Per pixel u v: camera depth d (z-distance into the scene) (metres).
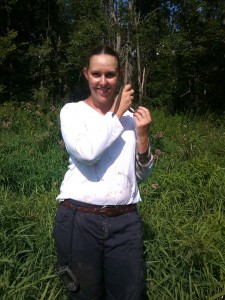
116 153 2.11
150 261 2.88
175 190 4.30
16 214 3.36
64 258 2.18
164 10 19.98
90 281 2.17
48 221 3.32
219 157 6.93
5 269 2.81
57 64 21.61
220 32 16.89
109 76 2.11
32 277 2.77
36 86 21.45
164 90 18.06
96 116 2.13
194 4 16.67
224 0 17.06
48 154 5.90
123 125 2.20
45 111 9.70
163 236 3.17
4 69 20.00
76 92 22.73
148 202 3.95
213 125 11.35
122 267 2.13
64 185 2.18
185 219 3.61
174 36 17.06
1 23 21.48
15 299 2.57
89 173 2.09
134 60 20.19
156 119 11.18
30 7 21.17
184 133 9.14
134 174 2.18
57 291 2.73
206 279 2.83
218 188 4.43
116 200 2.08
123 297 2.17
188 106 18.00
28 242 2.97
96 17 19.45
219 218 3.63
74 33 19.52
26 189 4.83
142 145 2.23
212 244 3.06
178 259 2.95
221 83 18.30
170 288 2.82
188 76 18.16
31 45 20.56
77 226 2.10
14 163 5.40
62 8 23.16
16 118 8.83
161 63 18.36
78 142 2.02
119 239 2.11
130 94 2.08
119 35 18.84
